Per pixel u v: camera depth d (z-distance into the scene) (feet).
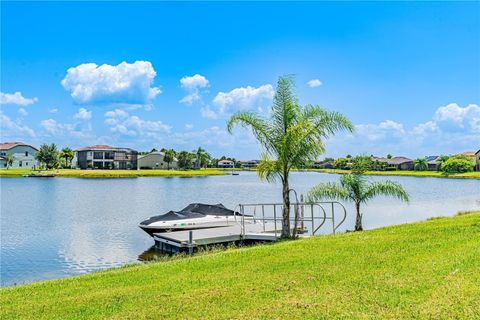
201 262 35.32
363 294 22.81
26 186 210.79
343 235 45.29
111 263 53.98
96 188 200.23
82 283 31.58
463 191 188.44
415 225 48.75
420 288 23.02
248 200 145.38
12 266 52.80
